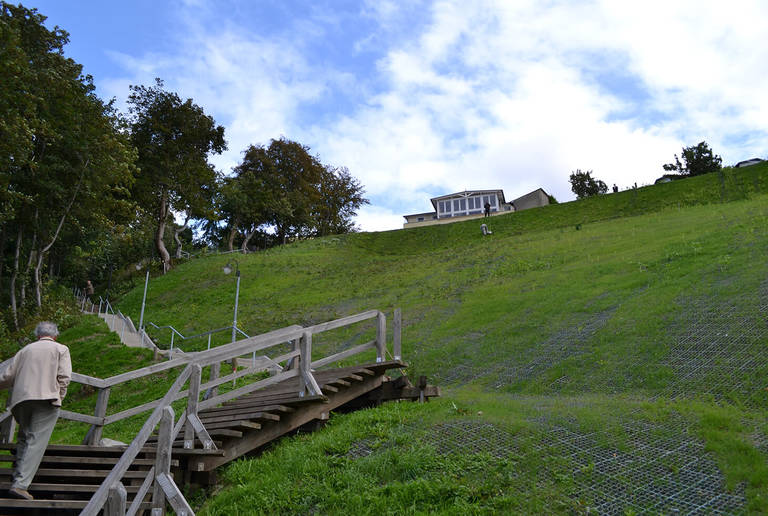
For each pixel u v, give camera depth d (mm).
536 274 23969
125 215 33688
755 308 12844
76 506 6191
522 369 13320
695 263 18453
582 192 74375
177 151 49312
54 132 26750
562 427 7879
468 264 31109
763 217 23688
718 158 68125
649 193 44312
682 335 12625
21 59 23891
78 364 22312
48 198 29438
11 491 5910
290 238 70625
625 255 23219
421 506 6082
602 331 14367
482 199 72500
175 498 6090
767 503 5512
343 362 17000
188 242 74188
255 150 65562
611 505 5758
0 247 31891
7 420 7117
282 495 6777
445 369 14648
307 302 29359
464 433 7793
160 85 49125
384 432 8289
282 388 10680
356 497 6379
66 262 53406
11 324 28688
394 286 29516
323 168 71750
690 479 6211
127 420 14523
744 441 7074
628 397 10344
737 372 10203
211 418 8383
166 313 31922
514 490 6176
